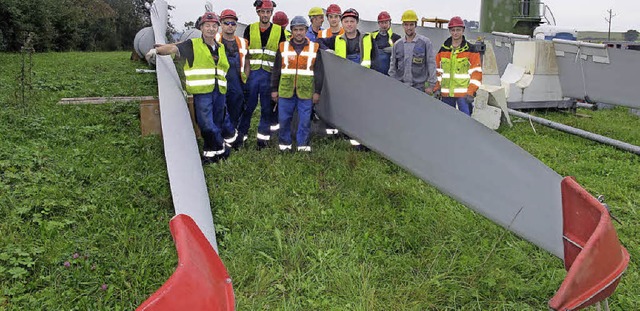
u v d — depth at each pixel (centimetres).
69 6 2983
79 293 308
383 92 447
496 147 339
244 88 618
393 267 345
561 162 611
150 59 516
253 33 606
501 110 779
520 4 1223
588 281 195
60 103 833
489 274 335
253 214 423
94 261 342
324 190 484
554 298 188
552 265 353
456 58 660
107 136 640
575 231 228
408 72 637
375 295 315
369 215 425
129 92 1010
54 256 342
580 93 899
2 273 321
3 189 442
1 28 2317
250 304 301
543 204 316
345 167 547
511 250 367
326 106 570
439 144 385
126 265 334
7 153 530
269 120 623
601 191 505
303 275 333
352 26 618
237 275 329
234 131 591
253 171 529
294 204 444
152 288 316
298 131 598
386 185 496
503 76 964
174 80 492
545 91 931
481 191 354
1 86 998
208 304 168
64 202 424
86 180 484
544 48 918
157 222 399
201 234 203
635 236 404
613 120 901
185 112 441
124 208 423
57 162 520
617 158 639
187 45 520
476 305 310
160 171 517
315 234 396
